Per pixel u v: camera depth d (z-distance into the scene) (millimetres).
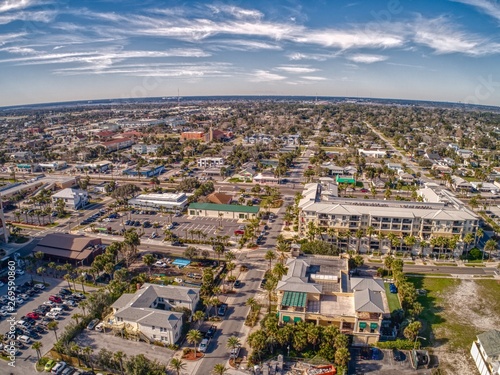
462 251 174625
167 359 106188
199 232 190625
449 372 103625
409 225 178625
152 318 113500
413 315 125875
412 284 137500
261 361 105188
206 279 138500
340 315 114812
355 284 127750
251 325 121188
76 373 101062
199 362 105125
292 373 101000
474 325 125312
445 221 175500
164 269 160625
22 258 167875
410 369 104312
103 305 125188
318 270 141250
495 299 141250
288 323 116188
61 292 140875
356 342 113688
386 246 179125
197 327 120438
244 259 169750
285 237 193500
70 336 112375
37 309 130625
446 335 119812
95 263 148500
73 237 177000
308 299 124375
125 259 163125
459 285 150625
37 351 106250
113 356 102312
